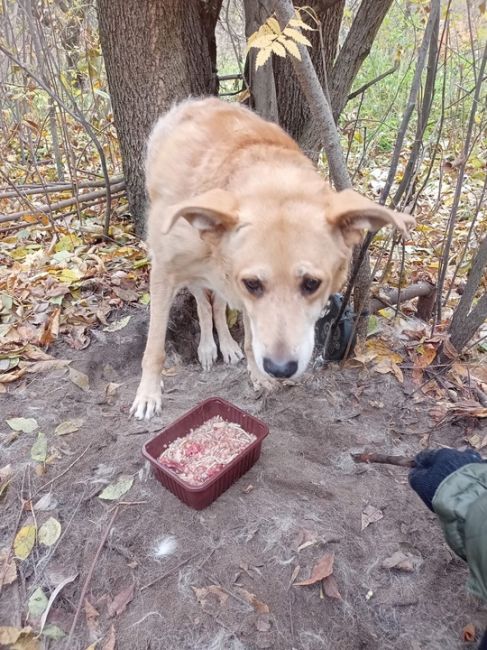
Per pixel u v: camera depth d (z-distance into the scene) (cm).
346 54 108
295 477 80
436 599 67
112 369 103
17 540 70
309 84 78
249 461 80
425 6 97
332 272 70
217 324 110
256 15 97
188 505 75
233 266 69
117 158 185
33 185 150
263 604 64
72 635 62
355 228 68
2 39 169
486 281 123
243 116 88
